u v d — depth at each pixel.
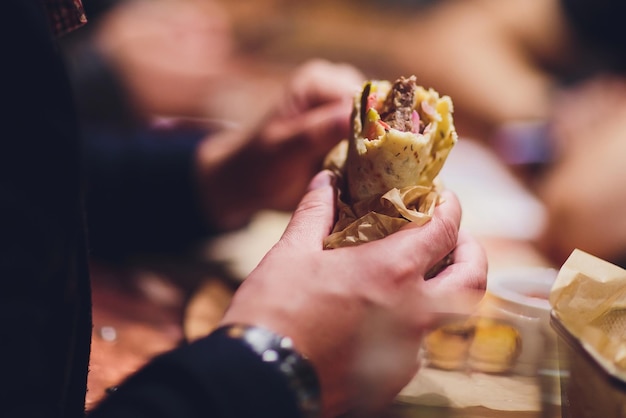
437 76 1.46
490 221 1.01
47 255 0.40
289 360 0.42
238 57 1.67
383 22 1.74
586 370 0.43
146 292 0.78
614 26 1.35
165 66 1.49
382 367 0.44
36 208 0.39
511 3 1.53
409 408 0.45
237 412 0.41
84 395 0.45
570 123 1.20
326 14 1.81
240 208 0.94
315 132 0.83
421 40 1.53
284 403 0.42
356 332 0.44
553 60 1.52
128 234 0.93
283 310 0.44
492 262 0.86
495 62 1.46
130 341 0.68
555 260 0.94
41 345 0.39
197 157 0.94
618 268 0.49
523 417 0.44
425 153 0.50
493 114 1.41
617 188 0.93
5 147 0.38
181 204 0.94
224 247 0.93
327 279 0.45
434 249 0.48
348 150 0.54
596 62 1.40
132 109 1.27
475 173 1.20
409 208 0.51
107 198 0.92
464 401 0.44
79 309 0.43
